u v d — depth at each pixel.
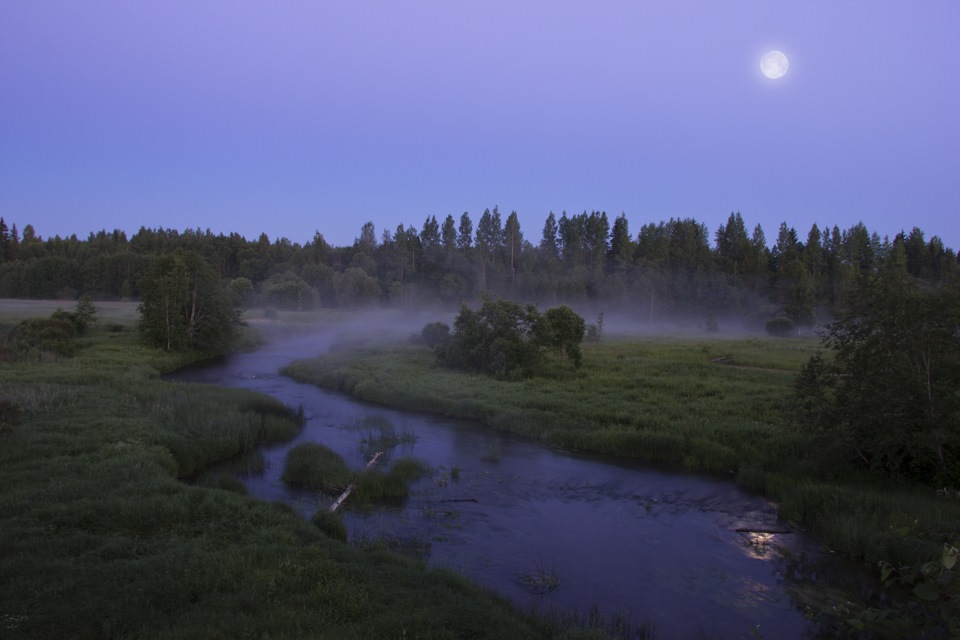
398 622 6.57
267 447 17.11
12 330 35.94
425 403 22.92
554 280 89.75
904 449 13.35
